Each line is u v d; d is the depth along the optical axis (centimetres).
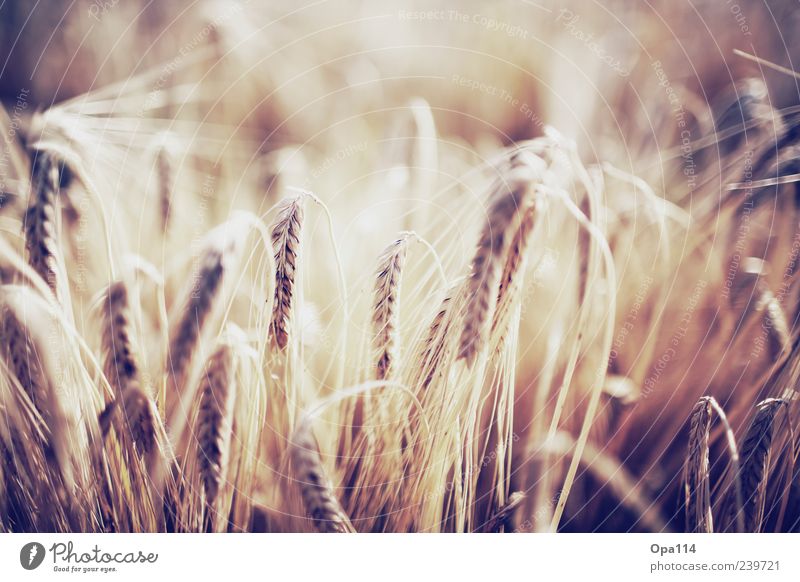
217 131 69
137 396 43
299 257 43
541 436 48
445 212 53
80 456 45
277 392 46
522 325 53
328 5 79
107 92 60
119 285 43
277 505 45
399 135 64
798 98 64
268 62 74
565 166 44
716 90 72
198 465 43
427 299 45
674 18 75
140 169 55
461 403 44
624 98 69
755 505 46
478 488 49
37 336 43
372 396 45
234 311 51
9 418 44
